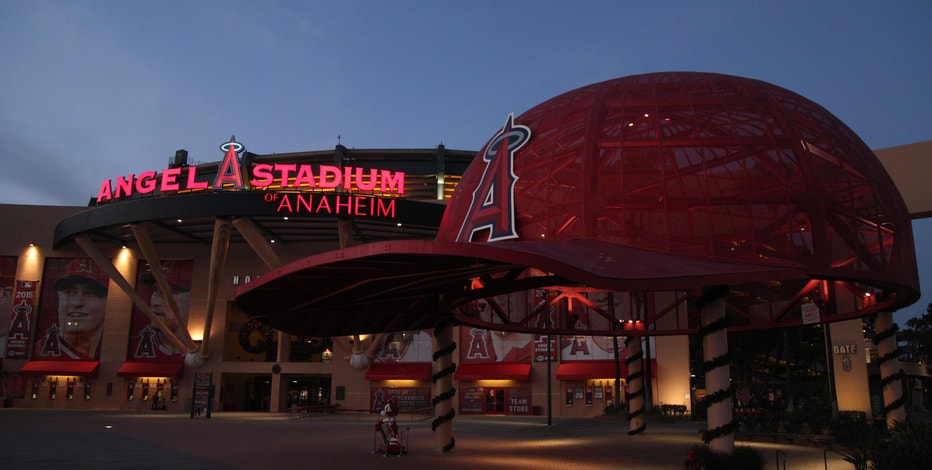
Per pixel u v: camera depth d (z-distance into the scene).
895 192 26.03
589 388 62.78
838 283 31.38
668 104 24.45
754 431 33.97
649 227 21.75
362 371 66.94
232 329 72.50
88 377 67.19
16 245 69.81
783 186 22.05
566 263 17.08
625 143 23.36
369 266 18.88
